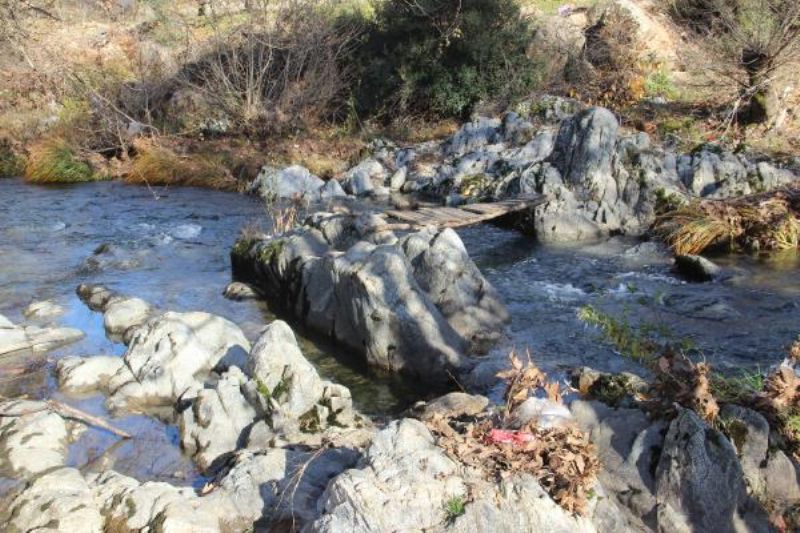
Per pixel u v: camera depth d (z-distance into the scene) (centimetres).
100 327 880
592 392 606
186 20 2392
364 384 746
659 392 537
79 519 479
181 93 2084
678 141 1418
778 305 876
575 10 2073
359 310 780
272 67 2055
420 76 1870
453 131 1823
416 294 770
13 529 481
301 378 626
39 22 2300
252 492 503
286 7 2106
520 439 457
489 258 1105
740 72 1523
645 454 483
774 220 1104
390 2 1994
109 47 2311
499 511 420
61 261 1140
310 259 893
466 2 1823
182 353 713
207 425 608
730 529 452
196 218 1389
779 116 1462
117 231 1304
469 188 1391
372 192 1516
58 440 607
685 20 1978
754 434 493
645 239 1176
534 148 1435
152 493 503
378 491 421
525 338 802
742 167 1259
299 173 1587
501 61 1833
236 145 1895
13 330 827
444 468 436
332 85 1945
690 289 943
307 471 512
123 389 695
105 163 1892
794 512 463
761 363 720
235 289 980
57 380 726
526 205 1210
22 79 2139
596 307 887
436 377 741
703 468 458
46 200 1576
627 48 1773
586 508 439
